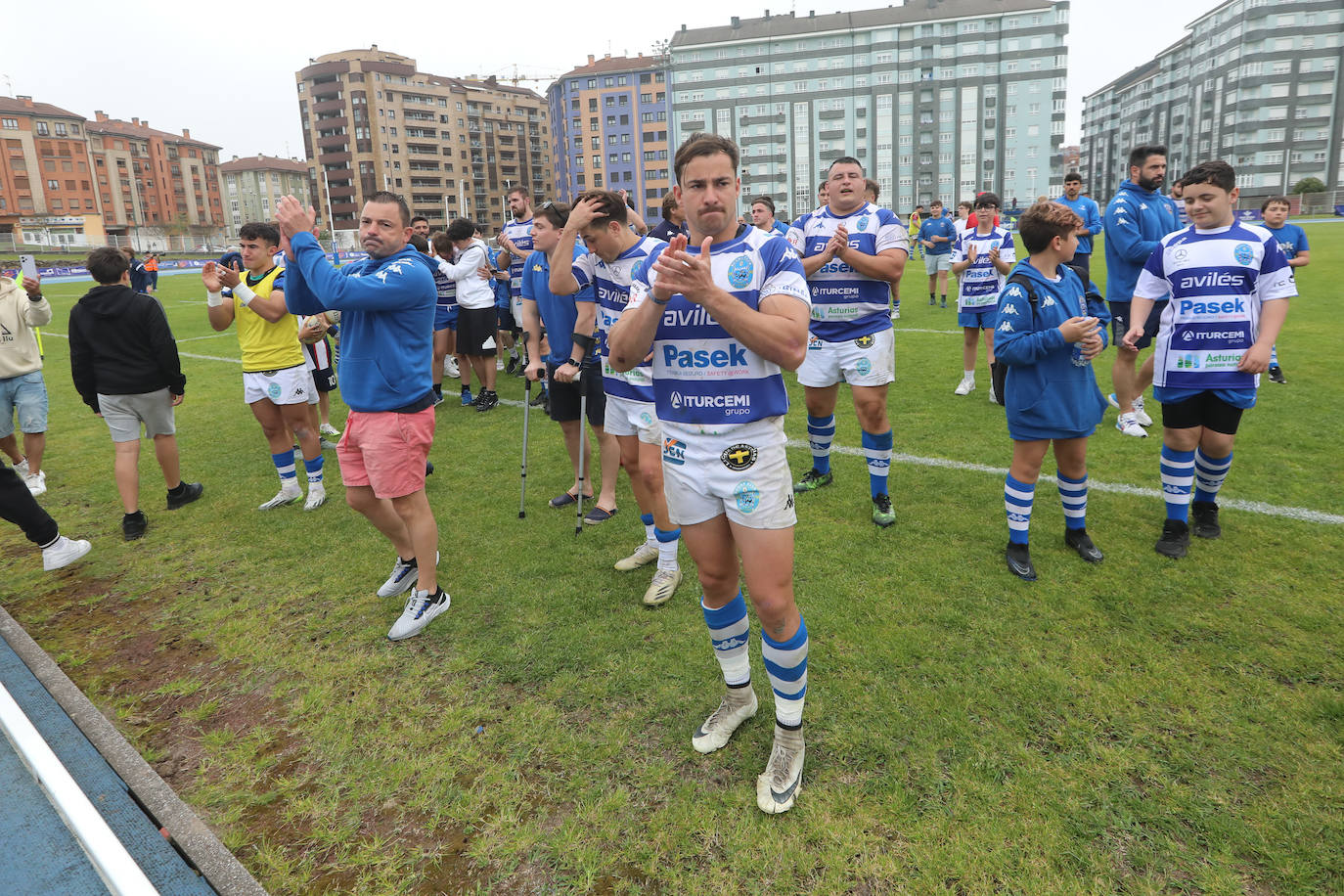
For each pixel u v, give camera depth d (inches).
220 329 193.2
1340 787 89.1
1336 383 278.2
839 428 264.2
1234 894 76.1
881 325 168.7
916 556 156.1
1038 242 140.9
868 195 232.8
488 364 313.3
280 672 126.0
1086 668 114.3
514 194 358.9
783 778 90.7
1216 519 159.6
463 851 86.9
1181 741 98.0
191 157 4210.1
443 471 233.0
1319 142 3093.0
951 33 3257.9
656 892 79.9
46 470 255.9
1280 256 142.4
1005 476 203.6
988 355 312.8
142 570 170.7
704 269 73.2
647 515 158.9
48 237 2743.6
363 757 103.5
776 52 3432.6
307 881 83.7
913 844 84.0
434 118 3998.5
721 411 84.7
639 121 3934.5
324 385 278.5
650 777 96.5
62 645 138.4
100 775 99.6
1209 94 3449.8
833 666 117.8
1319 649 116.8
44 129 3403.1
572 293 168.4
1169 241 154.7
